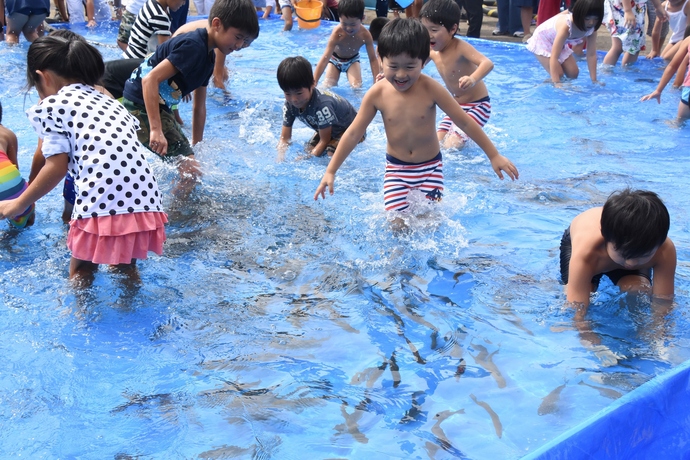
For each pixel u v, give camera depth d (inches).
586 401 93.8
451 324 114.0
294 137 215.8
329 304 120.5
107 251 123.0
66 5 416.5
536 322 114.3
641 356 104.3
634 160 192.1
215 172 182.9
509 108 245.1
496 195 169.5
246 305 120.0
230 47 176.4
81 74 130.6
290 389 97.3
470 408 92.8
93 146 124.6
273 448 85.3
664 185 173.2
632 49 303.1
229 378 100.0
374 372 101.4
